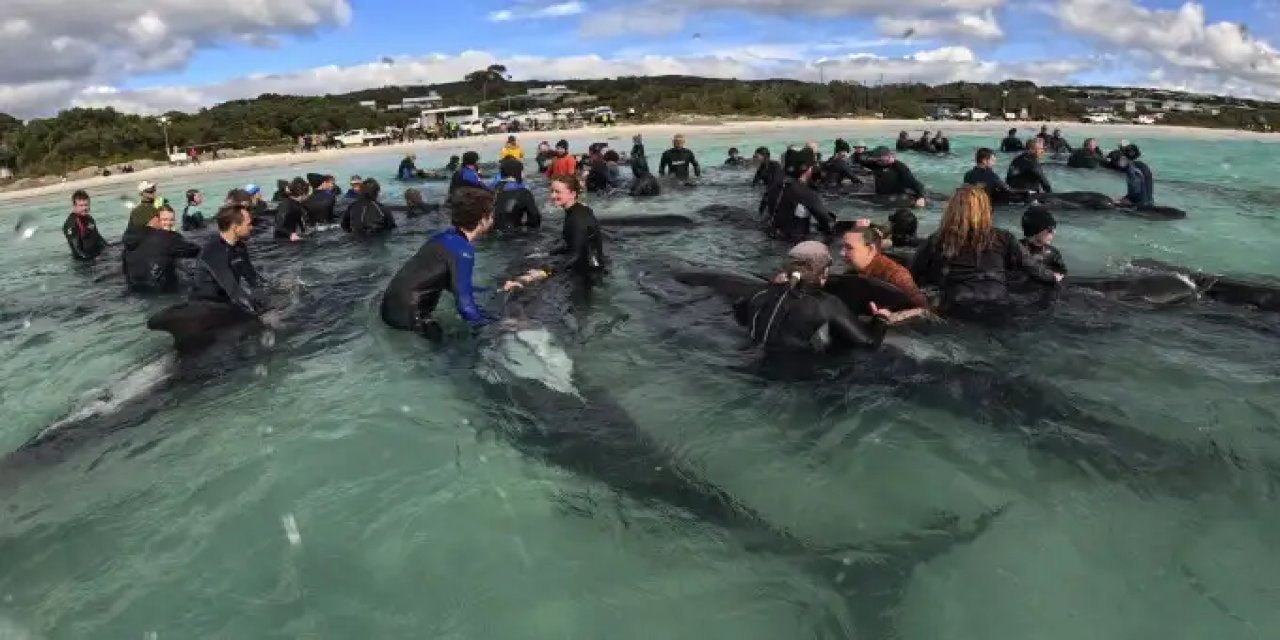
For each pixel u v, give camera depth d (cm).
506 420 482
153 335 711
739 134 4550
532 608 316
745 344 592
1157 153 2889
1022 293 695
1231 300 690
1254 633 288
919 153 2677
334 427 480
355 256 1019
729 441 451
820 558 345
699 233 1091
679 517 379
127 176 3397
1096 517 369
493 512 385
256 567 343
